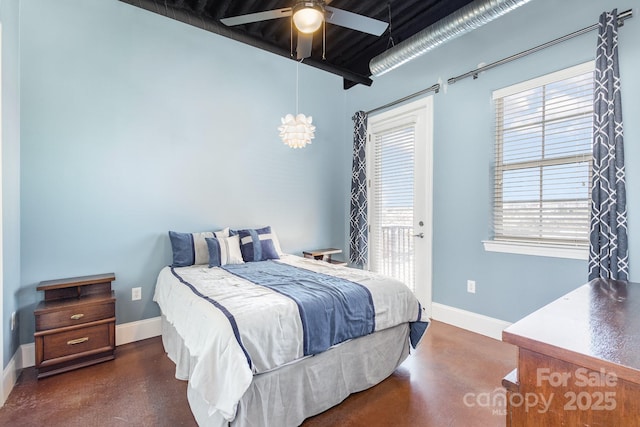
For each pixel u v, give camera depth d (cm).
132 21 284
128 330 280
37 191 243
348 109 443
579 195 235
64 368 223
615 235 206
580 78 233
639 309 109
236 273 254
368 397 195
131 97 284
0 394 184
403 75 362
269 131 374
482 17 229
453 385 206
